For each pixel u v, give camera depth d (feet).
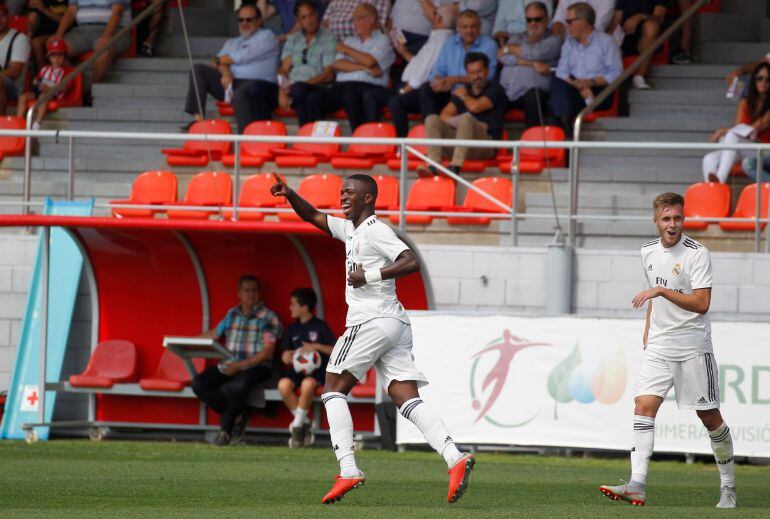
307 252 152.35
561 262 150.10
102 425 155.02
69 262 158.40
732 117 208.23
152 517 71.36
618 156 196.13
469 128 184.65
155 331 158.30
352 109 205.77
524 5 206.90
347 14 213.46
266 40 213.05
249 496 85.61
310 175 183.21
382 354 78.89
